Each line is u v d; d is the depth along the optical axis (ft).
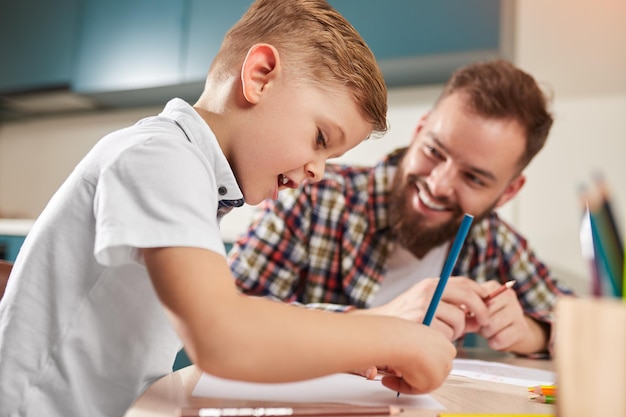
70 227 1.82
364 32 6.31
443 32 6.01
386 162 4.34
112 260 1.53
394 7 6.22
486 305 2.94
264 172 2.14
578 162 5.95
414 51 6.09
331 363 1.43
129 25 7.59
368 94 2.18
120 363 1.86
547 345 3.33
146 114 8.32
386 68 6.47
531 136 3.72
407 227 3.97
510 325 3.18
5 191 8.87
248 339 1.37
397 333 1.56
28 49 8.20
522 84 3.72
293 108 2.07
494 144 3.60
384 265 4.16
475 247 4.33
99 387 1.84
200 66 7.09
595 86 6.06
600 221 0.98
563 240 5.86
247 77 2.07
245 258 3.93
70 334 1.81
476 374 2.39
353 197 4.23
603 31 6.12
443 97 3.91
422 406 1.62
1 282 2.44
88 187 1.81
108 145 1.82
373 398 1.69
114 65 7.60
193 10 7.20
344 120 2.14
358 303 4.05
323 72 2.10
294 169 2.16
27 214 8.64
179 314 1.39
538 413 1.58
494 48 5.84
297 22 2.17
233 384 1.79
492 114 3.59
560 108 6.12
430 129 3.83
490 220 4.45
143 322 1.88
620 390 0.89
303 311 1.49
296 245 4.07
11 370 1.78
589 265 0.97
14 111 8.90
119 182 1.58
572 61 6.17
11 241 6.40
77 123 8.68
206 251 1.47
